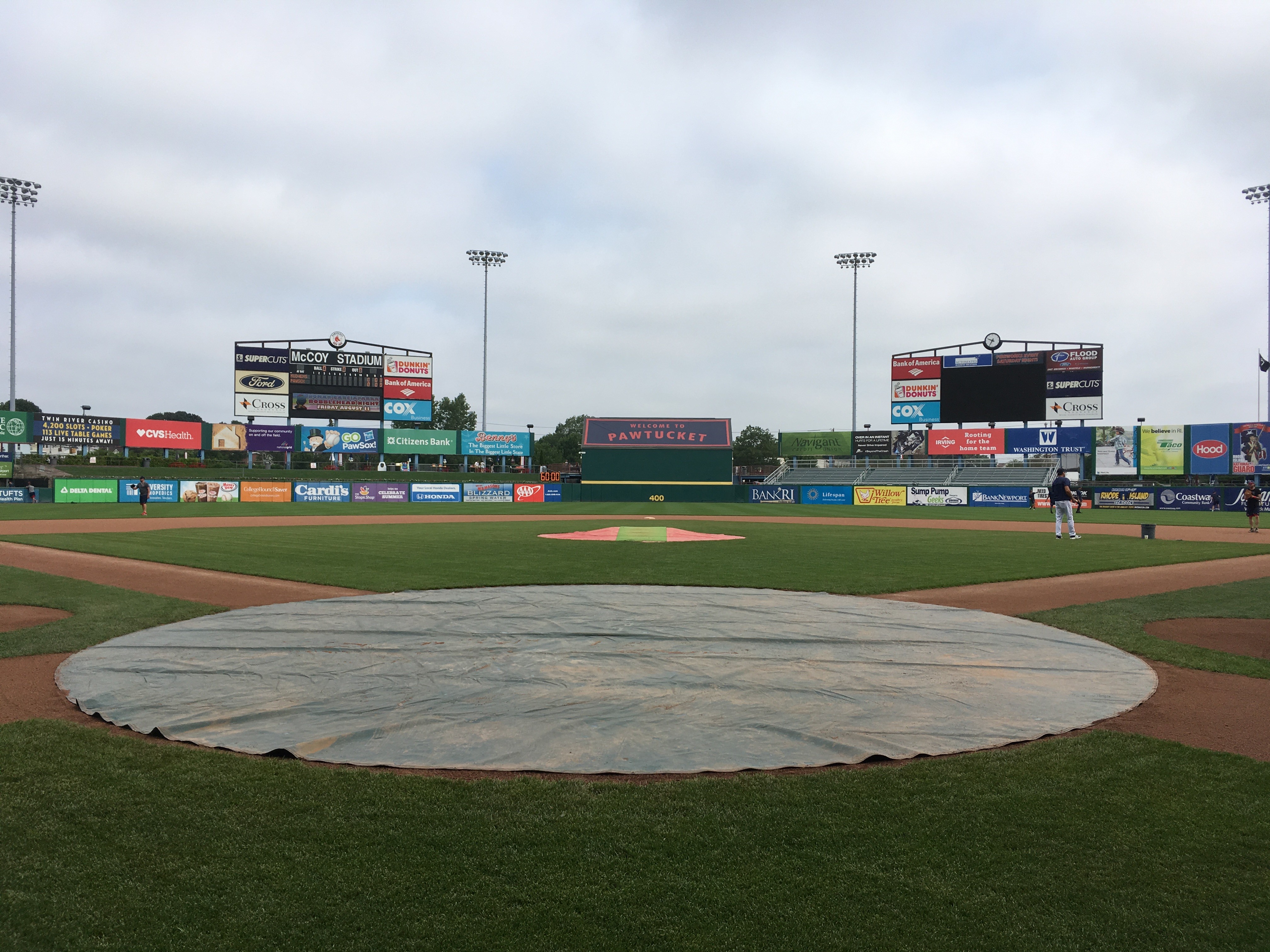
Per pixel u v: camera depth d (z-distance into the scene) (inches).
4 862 137.8
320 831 148.4
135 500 1850.4
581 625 351.9
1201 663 292.2
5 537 866.8
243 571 570.6
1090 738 203.5
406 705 227.3
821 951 112.0
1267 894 127.7
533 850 141.5
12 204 1909.4
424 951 112.1
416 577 540.1
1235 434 1868.8
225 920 120.4
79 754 189.5
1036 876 133.2
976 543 861.2
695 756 187.9
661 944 113.8
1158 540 903.7
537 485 2220.7
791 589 487.5
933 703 233.3
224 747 193.5
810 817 155.2
